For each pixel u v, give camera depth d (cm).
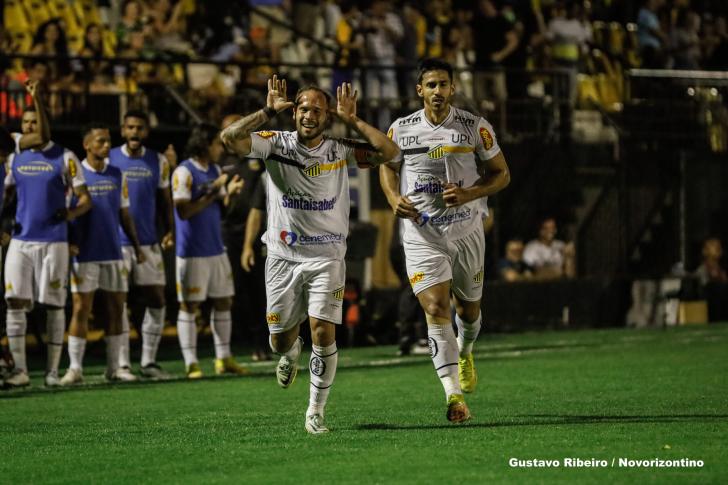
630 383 1652
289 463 995
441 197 1270
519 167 2884
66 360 2200
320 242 1166
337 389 1619
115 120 2419
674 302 2870
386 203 2661
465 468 955
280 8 3108
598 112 3108
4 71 2525
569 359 2033
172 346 2420
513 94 3062
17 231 1703
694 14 3809
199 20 2828
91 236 1769
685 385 1617
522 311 2708
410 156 1270
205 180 1853
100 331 2320
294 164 1151
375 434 1150
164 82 2494
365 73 2870
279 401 1491
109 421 1316
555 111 2945
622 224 2959
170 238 1875
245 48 2764
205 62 2458
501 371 1839
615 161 2994
